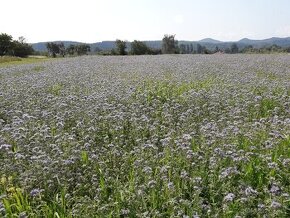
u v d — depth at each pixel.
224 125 10.41
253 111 12.26
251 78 19.17
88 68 28.28
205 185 6.89
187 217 5.53
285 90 15.15
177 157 8.13
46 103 13.28
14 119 10.82
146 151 8.48
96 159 7.85
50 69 29.03
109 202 6.43
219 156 7.65
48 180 6.85
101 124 10.64
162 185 6.98
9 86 17.70
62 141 8.88
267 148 8.15
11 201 6.45
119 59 44.50
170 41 92.88
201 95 13.69
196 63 31.75
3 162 7.86
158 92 15.29
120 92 14.87
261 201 6.25
